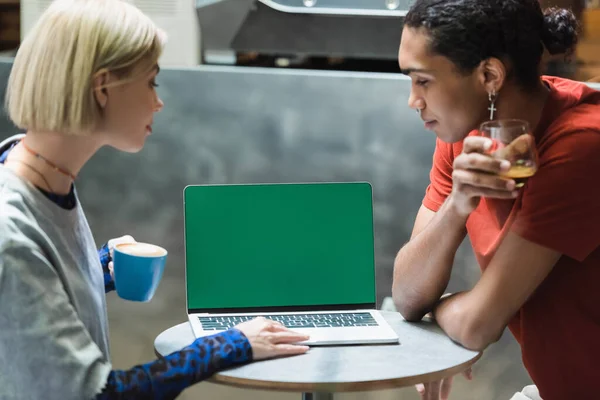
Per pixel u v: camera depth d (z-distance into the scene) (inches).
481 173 68.4
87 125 64.2
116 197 109.8
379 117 108.3
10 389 62.1
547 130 71.1
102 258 81.6
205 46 111.3
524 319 74.8
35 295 61.1
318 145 108.9
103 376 61.9
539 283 70.7
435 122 73.4
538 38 71.4
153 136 108.6
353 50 110.5
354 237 85.6
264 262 84.4
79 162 67.9
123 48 64.7
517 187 68.3
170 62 111.3
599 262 70.3
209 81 107.4
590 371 72.2
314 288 84.8
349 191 85.8
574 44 74.1
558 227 68.5
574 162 68.0
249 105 108.1
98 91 64.7
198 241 83.6
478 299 73.0
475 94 71.1
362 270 85.4
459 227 76.0
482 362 112.3
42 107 63.7
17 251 61.1
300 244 84.9
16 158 66.6
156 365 64.9
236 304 83.7
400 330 79.4
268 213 84.7
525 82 71.4
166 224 110.4
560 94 72.7
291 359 70.7
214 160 109.2
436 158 86.8
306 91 107.7
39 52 64.1
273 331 72.2
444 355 72.5
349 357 71.6
